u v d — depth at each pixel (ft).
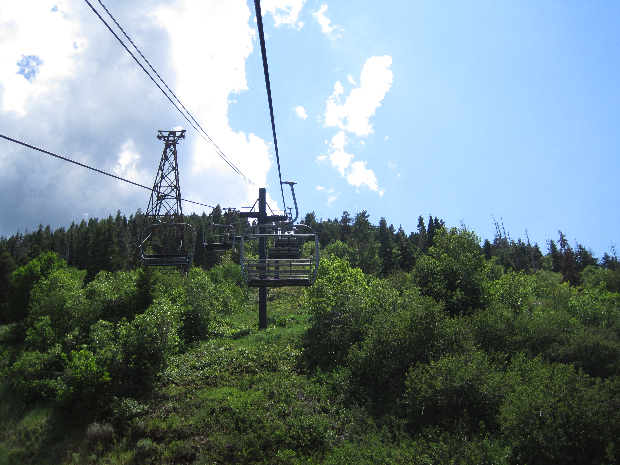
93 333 55.26
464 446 36.94
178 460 39.68
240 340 69.56
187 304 73.00
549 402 38.47
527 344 62.39
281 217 73.72
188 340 70.44
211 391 49.70
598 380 42.70
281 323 83.82
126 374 50.57
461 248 84.99
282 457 37.88
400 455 37.42
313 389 49.44
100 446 42.63
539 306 86.17
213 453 39.65
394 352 51.88
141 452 40.52
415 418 43.93
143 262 60.95
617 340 63.26
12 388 57.47
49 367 56.95
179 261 61.31
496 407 42.34
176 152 100.07
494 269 107.96
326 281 76.59
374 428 42.34
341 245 210.18
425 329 51.88
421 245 280.31
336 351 60.18
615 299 82.38
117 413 45.88
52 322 68.18
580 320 76.79
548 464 36.22
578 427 37.04
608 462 35.83
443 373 44.60
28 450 44.06
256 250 200.54
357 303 63.46
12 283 112.78
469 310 70.03
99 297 71.00
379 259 216.74
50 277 94.79
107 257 198.80
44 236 275.18
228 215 75.00
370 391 49.83
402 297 66.49
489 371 46.60
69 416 48.96
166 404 47.24
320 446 39.93
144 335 53.11
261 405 45.37
